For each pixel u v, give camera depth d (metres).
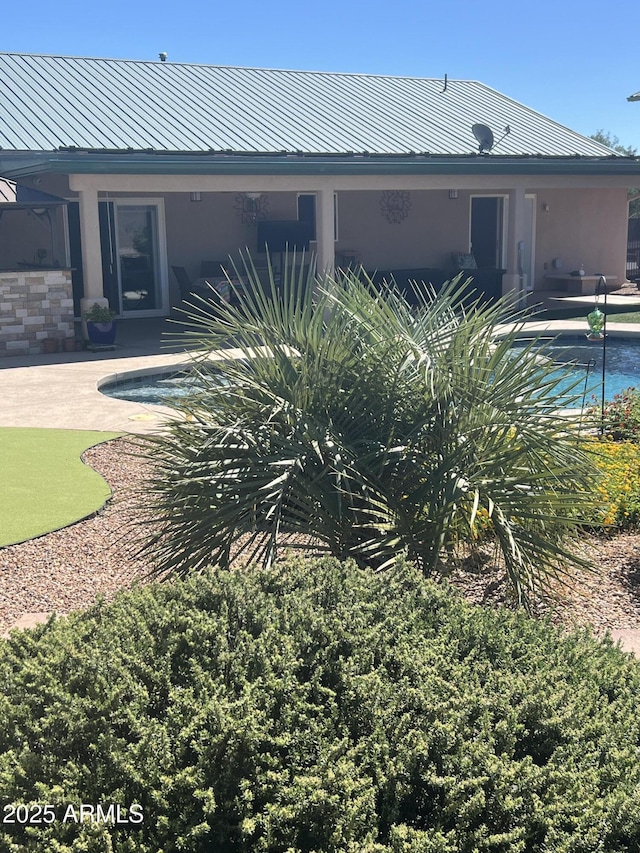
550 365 4.88
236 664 2.70
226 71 22.77
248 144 18.81
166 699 2.63
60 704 2.53
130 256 19.75
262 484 4.47
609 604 5.32
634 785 2.46
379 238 22.14
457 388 4.66
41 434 9.80
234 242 20.56
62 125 17.94
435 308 5.13
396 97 23.98
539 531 4.75
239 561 5.61
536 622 3.34
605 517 6.26
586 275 24.48
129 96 19.98
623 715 2.77
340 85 23.83
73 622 3.12
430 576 4.33
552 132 23.81
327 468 4.50
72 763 2.40
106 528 6.81
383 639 2.88
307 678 2.75
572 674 2.97
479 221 23.55
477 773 2.43
